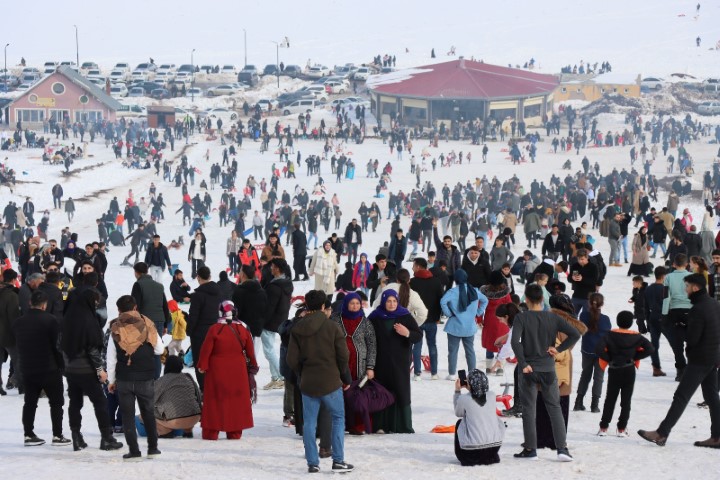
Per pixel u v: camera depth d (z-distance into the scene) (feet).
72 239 209.97
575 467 88.43
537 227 339.98
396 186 588.09
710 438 98.73
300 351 88.28
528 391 92.68
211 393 104.01
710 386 98.12
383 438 103.81
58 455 96.07
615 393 103.65
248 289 131.34
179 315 150.00
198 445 101.24
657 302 142.41
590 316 119.85
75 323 94.53
